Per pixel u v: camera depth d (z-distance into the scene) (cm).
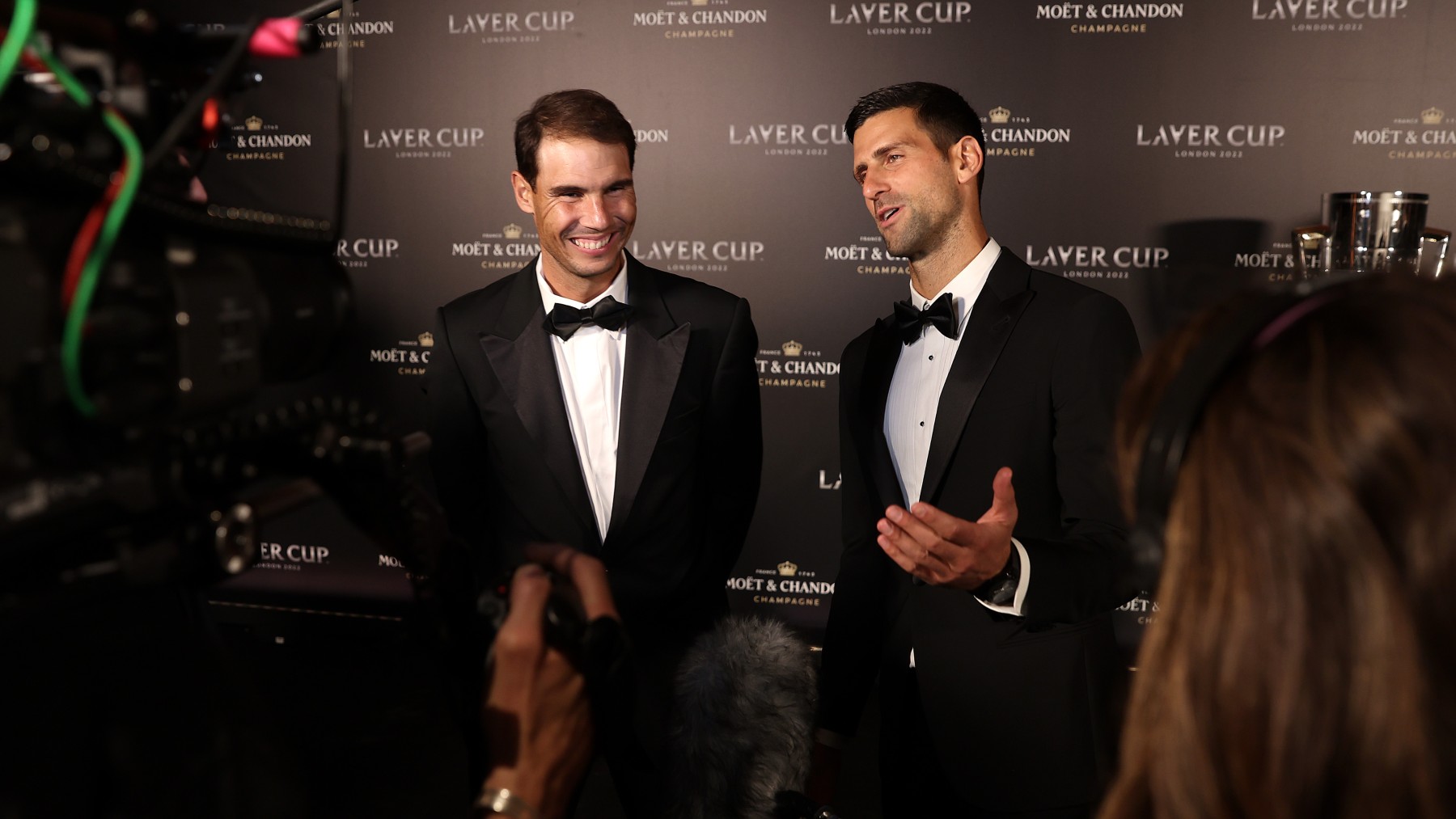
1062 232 321
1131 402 45
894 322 179
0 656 49
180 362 52
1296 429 36
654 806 143
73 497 48
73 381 46
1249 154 309
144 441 51
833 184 331
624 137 180
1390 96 300
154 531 51
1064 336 150
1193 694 38
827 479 343
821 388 341
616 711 64
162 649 55
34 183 45
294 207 358
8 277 44
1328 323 38
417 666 343
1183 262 316
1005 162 321
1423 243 226
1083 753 147
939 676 154
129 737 52
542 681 58
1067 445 146
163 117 59
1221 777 38
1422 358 35
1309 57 302
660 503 180
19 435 46
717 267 340
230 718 56
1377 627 33
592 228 177
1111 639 157
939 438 157
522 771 56
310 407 60
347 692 325
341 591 369
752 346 198
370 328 362
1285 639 35
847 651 165
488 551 190
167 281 51
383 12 346
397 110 351
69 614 52
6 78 44
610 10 335
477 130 348
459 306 197
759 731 96
